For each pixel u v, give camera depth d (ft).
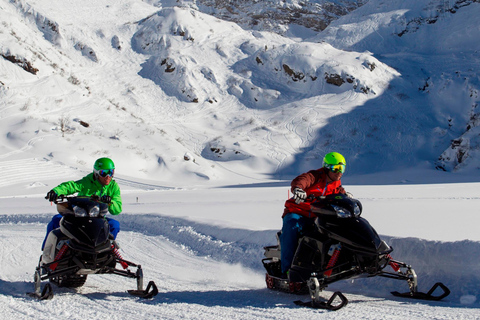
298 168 213.46
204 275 27.40
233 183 185.78
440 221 38.68
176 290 23.20
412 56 331.98
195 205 65.62
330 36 400.26
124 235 42.27
